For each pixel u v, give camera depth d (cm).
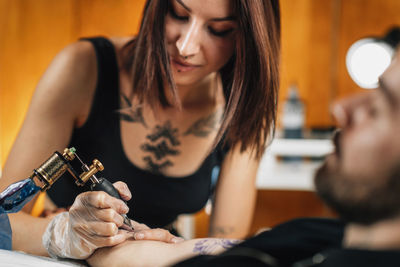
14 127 305
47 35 302
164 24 106
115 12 300
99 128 124
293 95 263
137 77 121
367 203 52
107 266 89
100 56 123
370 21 298
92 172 83
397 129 51
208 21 103
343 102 57
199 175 135
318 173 57
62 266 78
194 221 274
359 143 53
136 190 130
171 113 129
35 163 109
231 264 59
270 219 308
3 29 301
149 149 129
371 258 52
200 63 109
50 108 113
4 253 79
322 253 61
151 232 94
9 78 303
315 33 301
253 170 135
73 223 88
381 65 259
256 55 109
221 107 136
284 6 302
